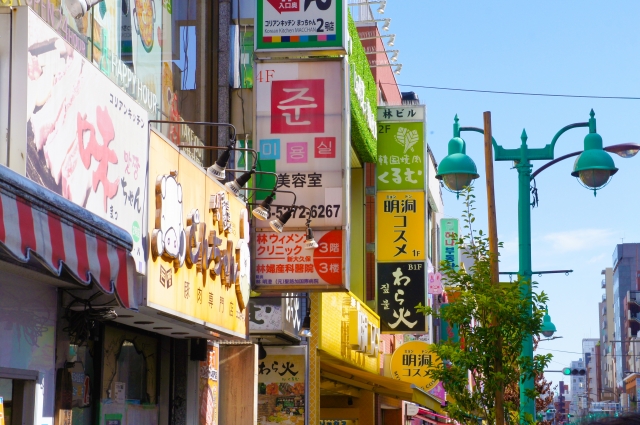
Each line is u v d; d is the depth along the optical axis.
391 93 37.03
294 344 18.09
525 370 14.95
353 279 25.48
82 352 9.61
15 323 7.41
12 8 6.91
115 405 10.66
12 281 7.39
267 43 15.20
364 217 25.53
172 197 9.91
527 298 15.16
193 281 10.61
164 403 12.61
